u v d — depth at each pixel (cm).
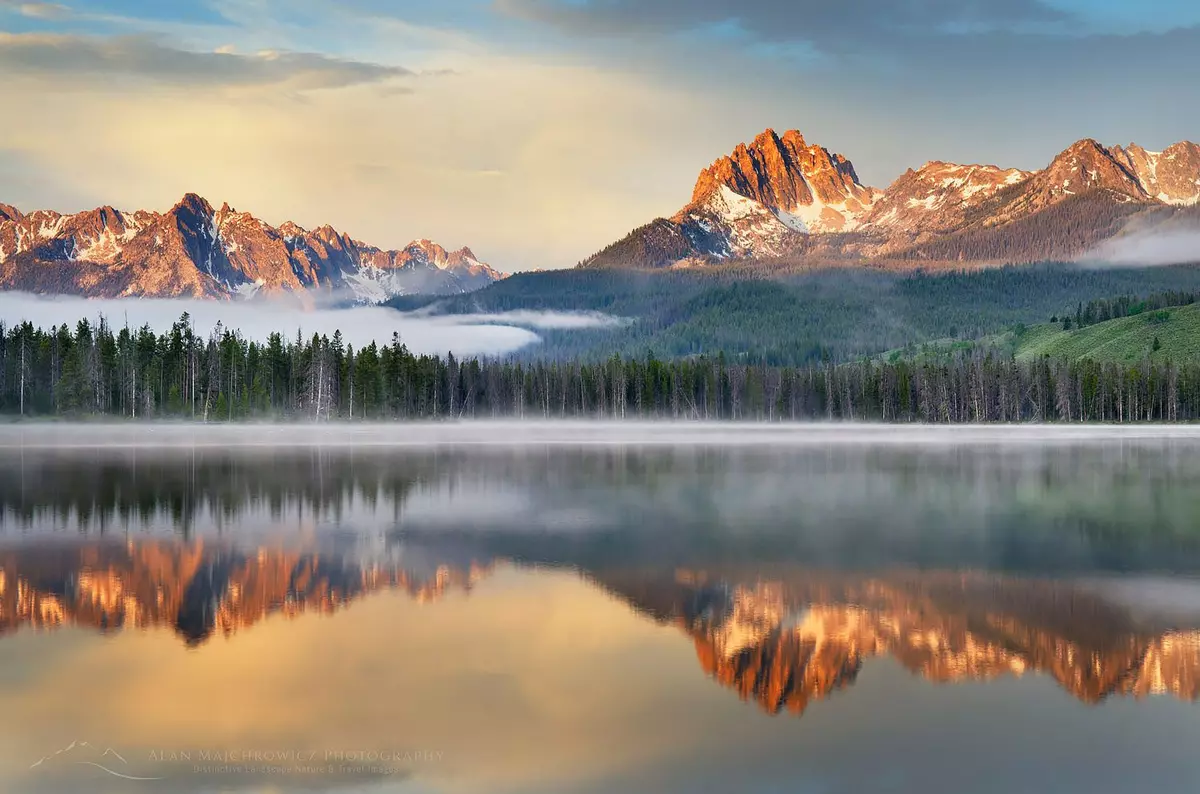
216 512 6003
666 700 2738
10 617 3509
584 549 4781
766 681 2878
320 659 3055
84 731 2506
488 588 3953
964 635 3334
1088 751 2417
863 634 3334
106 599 3769
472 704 2691
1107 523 5612
